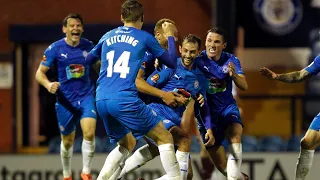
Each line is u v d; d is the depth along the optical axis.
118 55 20.38
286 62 38.84
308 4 38.62
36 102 37.84
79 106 25.62
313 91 38.03
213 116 23.02
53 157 31.36
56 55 25.56
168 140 20.53
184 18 37.41
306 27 38.69
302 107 37.22
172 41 21.08
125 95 20.08
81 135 37.28
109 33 20.94
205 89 22.47
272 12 38.66
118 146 21.98
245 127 37.78
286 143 32.72
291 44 38.78
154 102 22.20
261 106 37.69
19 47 37.72
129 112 20.09
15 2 37.78
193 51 21.56
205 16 37.28
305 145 22.28
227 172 22.81
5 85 37.84
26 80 37.81
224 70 22.59
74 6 37.72
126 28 20.72
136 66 20.31
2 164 31.45
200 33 37.25
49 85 24.64
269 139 33.16
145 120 20.25
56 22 37.75
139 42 20.41
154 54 20.53
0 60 37.84
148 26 37.12
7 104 37.88
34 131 37.91
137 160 22.95
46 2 37.72
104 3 37.59
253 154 30.64
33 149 37.06
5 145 37.84
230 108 22.94
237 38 38.50
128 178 30.41
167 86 21.86
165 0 37.31
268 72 22.73
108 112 20.34
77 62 25.61
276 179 30.48
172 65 20.73
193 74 21.91
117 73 20.25
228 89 22.92
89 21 37.62
